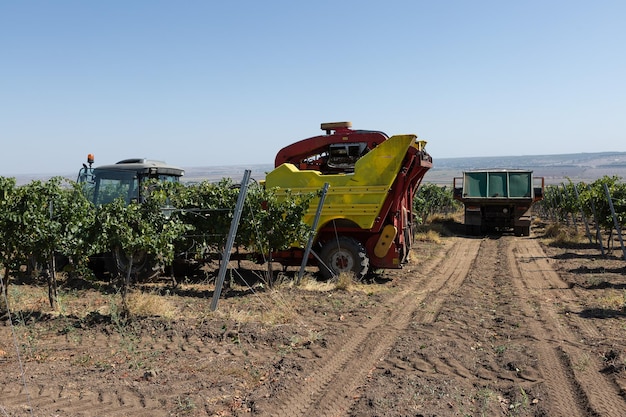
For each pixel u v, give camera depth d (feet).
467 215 78.59
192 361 19.77
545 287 36.88
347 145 41.45
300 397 16.67
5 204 25.81
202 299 30.42
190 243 33.58
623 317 27.12
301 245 35.37
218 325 23.93
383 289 35.60
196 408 15.56
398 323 26.09
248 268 42.70
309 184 38.17
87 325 24.21
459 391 17.21
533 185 76.54
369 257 38.06
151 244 26.08
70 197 28.40
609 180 56.65
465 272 44.45
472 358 20.65
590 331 24.53
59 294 30.32
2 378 17.78
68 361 19.72
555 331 24.50
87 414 15.08
